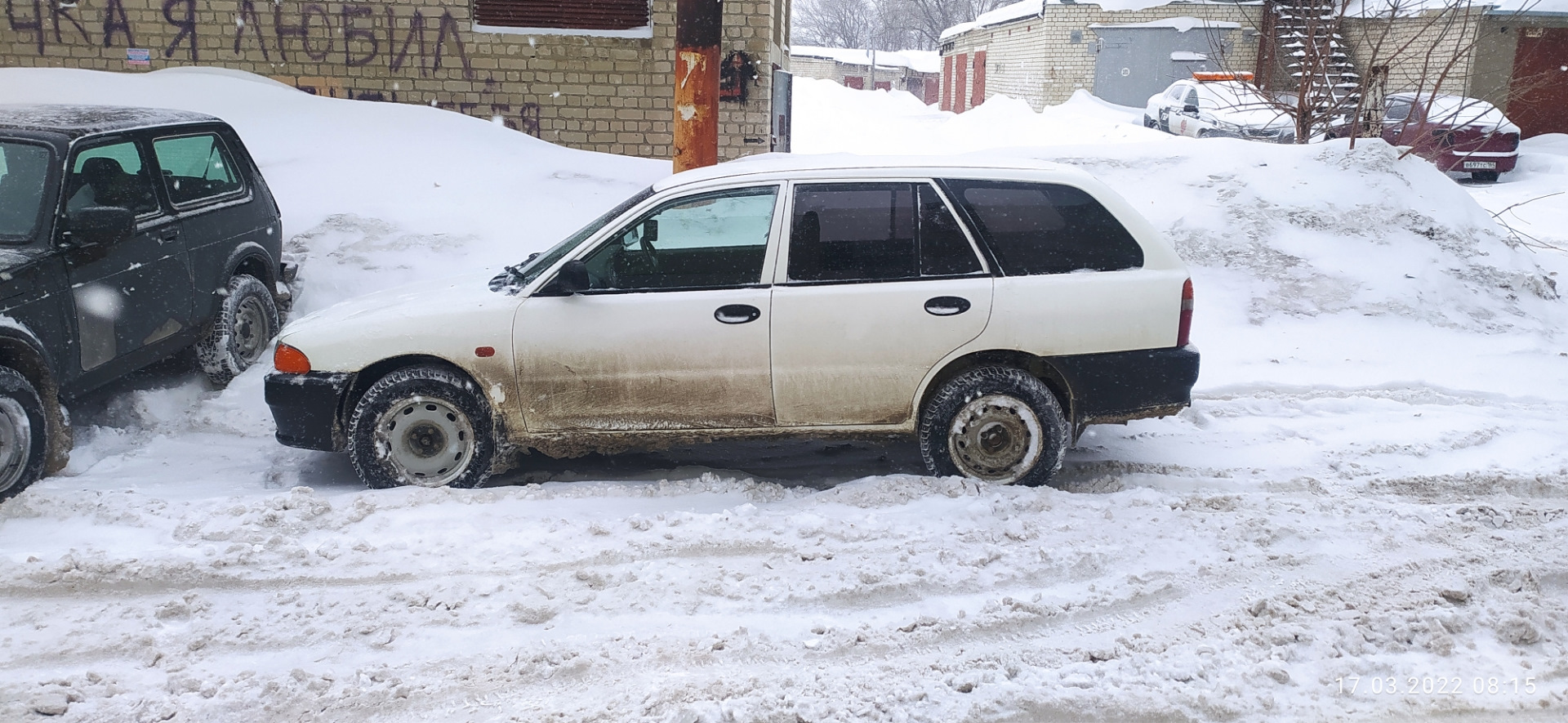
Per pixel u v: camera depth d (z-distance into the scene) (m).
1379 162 9.77
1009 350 5.18
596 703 3.44
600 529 4.68
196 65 14.30
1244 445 6.00
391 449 5.20
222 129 7.38
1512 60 23.95
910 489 5.09
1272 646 3.78
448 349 5.12
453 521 4.80
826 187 5.12
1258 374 7.21
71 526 4.77
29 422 5.24
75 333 5.70
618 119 14.91
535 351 5.11
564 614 3.99
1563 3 23.83
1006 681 3.55
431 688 3.51
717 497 5.18
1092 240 5.17
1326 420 6.43
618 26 14.66
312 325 5.29
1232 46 28.77
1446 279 8.59
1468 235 9.18
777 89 16.12
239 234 7.21
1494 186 18.39
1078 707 3.39
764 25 14.62
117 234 5.61
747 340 5.06
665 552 4.51
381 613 4.00
